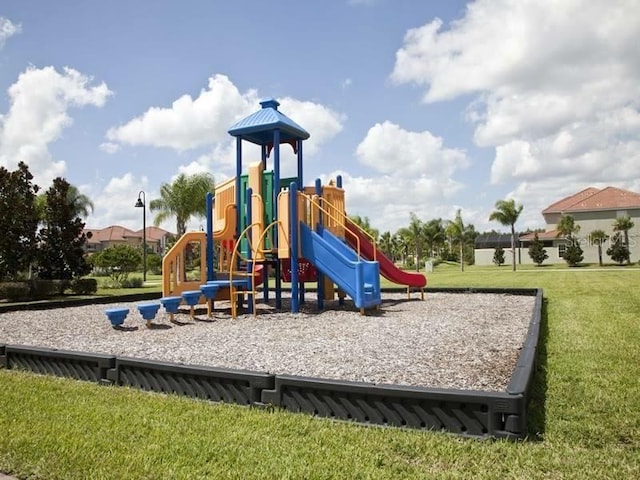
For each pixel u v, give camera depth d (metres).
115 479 2.83
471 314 9.69
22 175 19.33
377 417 3.63
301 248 10.38
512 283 20.42
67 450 3.26
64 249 20.30
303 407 3.92
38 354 5.66
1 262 18.84
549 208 54.06
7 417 3.94
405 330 7.73
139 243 88.19
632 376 4.82
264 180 10.93
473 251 62.28
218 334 7.81
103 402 4.32
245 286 10.78
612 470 2.78
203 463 3.02
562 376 4.86
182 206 35.12
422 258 57.12
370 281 10.26
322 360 5.67
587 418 3.64
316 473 2.83
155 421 3.78
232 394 4.25
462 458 2.99
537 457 2.96
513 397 3.24
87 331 8.70
